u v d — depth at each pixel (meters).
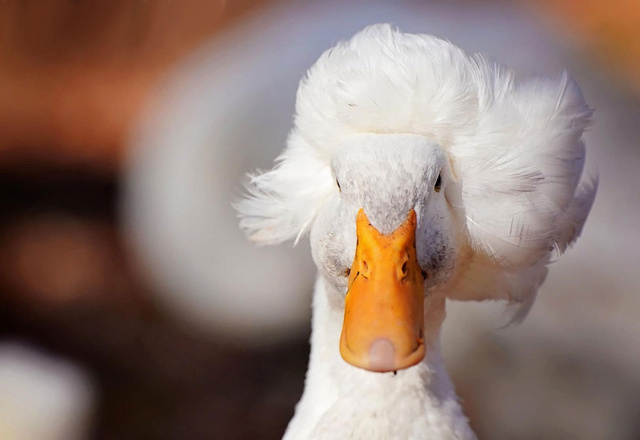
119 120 19.06
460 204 4.38
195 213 12.91
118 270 14.69
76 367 11.02
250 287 12.76
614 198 9.84
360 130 4.30
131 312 13.91
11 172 16.88
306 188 4.60
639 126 10.42
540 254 4.44
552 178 4.36
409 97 4.20
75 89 19.84
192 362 13.05
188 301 13.34
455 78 4.25
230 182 12.84
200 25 21.16
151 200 13.68
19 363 10.02
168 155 13.37
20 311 13.84
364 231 4.14
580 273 9.48
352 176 4.19
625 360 9.55
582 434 9.50
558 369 9.45
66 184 16.70
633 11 18.59
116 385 12.68
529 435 9.50
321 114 4.36
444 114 4.21
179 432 12.09
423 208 4.19
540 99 4.41
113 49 20.88
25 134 18.30
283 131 12.66
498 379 9.38
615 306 9.50
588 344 9.47
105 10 21.05
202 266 12.96
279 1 17.22
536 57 10.42
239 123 12.84
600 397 9.50
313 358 5.18
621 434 9.53
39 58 20.67
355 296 4.06
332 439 4.81
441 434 4.83
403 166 4.16
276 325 12.98
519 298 4.70
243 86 13.20
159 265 13.55
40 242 15.19
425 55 4.29
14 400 9.34
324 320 5.09
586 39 15.73
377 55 4.31
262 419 12.29
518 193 4.31
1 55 20.62
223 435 12.08
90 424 10.65
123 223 15.05
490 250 4.43
